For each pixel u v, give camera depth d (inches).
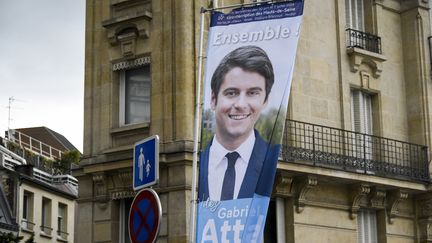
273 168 685.3
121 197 988.6
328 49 1111.6
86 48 1051.9
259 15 719.7
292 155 1004.6
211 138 714.2
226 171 703.1
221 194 700.0
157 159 529.7
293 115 1038.4
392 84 1188.5
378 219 1126.4
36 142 2474.2
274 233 1011.9
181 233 929.5
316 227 1034.7
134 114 1016.9
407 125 1197.7
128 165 971.3
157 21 999.0
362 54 1136.2
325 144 1067.3
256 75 706.8
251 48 714.2
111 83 1026.7
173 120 962.7
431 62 1207.6
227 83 714.8
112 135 1011.3
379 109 1159.0
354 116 1138.0
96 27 1050.1
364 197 1098.1
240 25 723.4
